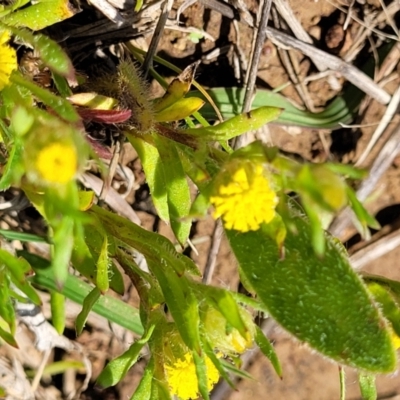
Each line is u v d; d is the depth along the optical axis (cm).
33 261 10
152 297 8
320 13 11
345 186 6
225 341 8
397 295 8
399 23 11
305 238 7
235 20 11
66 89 8
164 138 8
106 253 8
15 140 6
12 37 9
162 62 11
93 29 10
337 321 7
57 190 6
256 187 7
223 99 11
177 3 11
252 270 7
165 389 8
